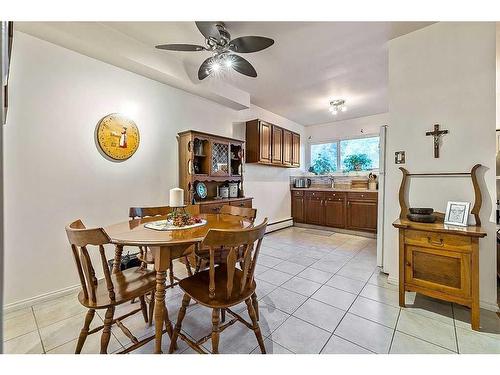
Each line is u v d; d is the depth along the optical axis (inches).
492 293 73.4
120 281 59.6
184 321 69.9
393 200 94.0
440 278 70.0
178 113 122.7
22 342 60.4
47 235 81.3
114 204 98.3
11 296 74.5
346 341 60.1
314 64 112.2
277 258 124.9
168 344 60.4
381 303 78.7
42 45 79.6
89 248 93.0
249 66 90.0
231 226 66.7
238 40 76.4
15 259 75.2
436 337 61.2
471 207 77.1
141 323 69.1
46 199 81.0
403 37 89.6
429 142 84.9
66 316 72.2
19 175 75.8
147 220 77.0
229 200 131.5
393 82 92.0
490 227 74.1
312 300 81.0
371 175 189.3
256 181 179.0
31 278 78.1
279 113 192.4
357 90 144.7
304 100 162.6
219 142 132.8
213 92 128.0
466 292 66.0
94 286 51.8
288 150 196.1
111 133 96.3
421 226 72.8
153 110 111.8
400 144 91.2
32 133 78.0
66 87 85.0
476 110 76.6
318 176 224.4
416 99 87.4
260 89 144.2
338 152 215.6
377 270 108.0
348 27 84.7
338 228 189.3
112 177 97.8
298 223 214.7
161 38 93.4
